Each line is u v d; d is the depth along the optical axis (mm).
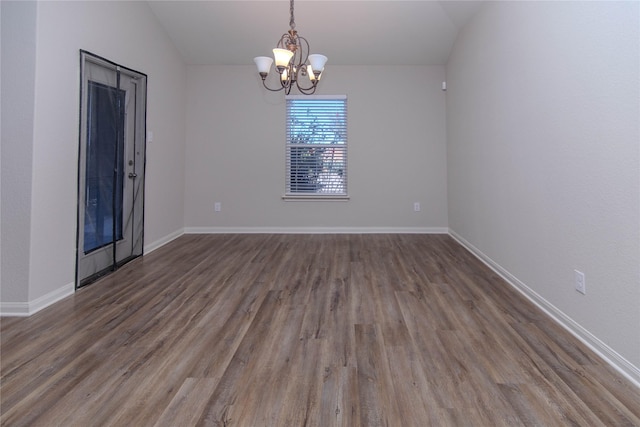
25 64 2320
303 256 3848
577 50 1946
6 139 2314
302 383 1570
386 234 5082
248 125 5156
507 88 2906
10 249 2311
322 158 5207
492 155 3262
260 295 2662
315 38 4484
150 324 2164
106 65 3111
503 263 3043
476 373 1637
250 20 4191
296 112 5160
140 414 1368
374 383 1567
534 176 2463
